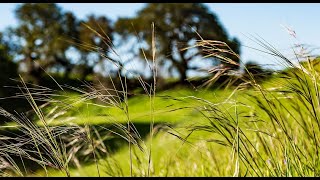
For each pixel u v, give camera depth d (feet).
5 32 107.34
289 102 8.71
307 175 8.53
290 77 8.35
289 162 8.61
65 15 110.01
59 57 95.71
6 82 67.21
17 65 81.71
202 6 76.59
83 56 41.86
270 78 8.47
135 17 98.68
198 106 8.23
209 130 8.38
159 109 8.41
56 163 8.58
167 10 89.71
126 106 8.33
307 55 8.28
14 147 8.50
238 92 8.49
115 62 8.21
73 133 8.51
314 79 8.11
